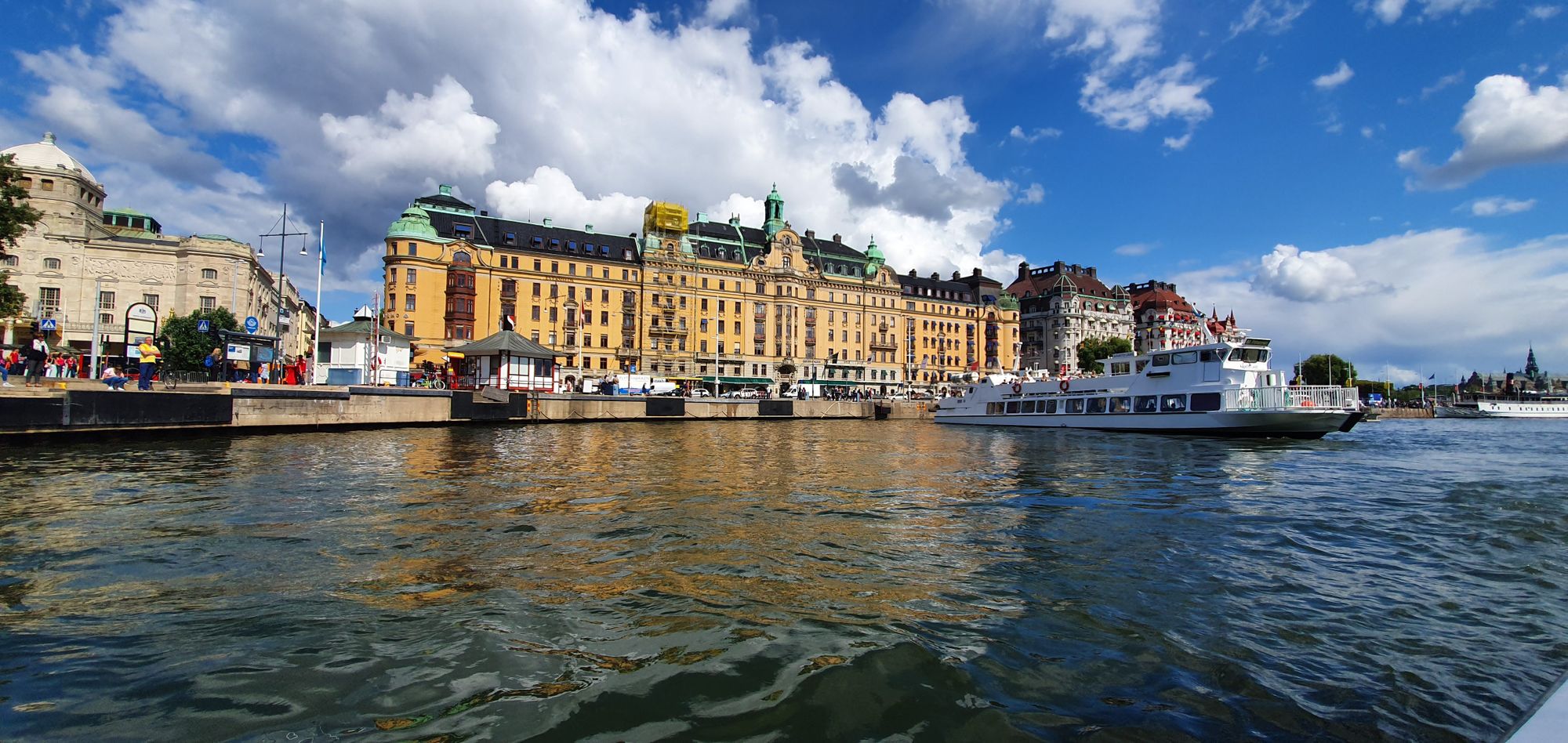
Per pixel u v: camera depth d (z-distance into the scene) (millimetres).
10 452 21250
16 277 61781
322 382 42781
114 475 16234
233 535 9891
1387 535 11414
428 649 5676
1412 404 147000
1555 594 8023
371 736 4312
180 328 57469
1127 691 5234
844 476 18453
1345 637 6531
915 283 128250
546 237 97625
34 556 8578
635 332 100625
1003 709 4879
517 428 42875
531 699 4828
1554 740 2553
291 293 110062
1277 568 9031
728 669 5363
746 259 111500
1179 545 10250
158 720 4453
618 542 9680
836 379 112312
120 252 65125
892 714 4746
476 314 90000
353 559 8570
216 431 29531
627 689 5008
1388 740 4625
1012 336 135500
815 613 6750
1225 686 5395
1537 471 22328
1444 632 6727
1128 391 45000
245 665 5312
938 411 63844
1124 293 152500
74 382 27141
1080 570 8688
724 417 62688
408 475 17141
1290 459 26078
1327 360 130000
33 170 66438
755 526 11023
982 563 8930
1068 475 19406
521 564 8445
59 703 4645
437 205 94312
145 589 7223
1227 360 39938
